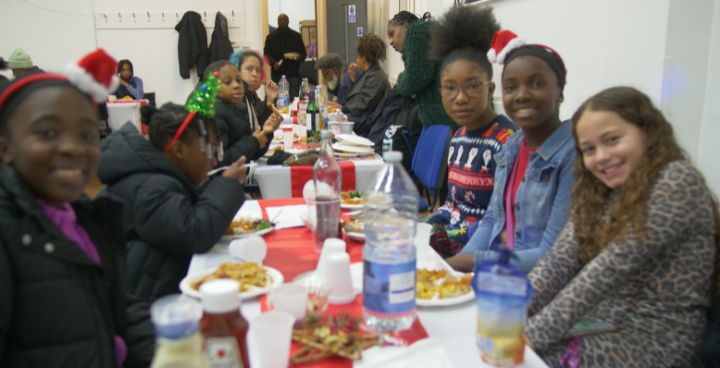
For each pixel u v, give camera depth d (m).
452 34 2.07
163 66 7.46
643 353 1.12
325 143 2.07
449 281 1.21
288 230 1.71
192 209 1.46
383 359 0.89
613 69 2.25
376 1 7.36
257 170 2.60
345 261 1.12
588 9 2.42
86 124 0.91
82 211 1.04
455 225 2.13
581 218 1.27
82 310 0.89
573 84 2.57
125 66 6.80
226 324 0.68
